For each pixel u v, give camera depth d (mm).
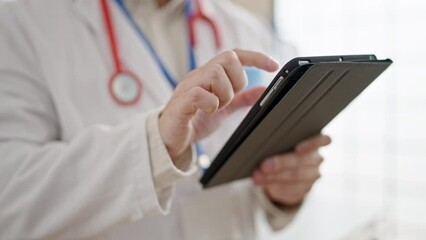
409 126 1489
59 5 688
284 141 584
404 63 1471
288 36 1725
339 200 1350
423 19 1417
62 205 482
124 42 706
